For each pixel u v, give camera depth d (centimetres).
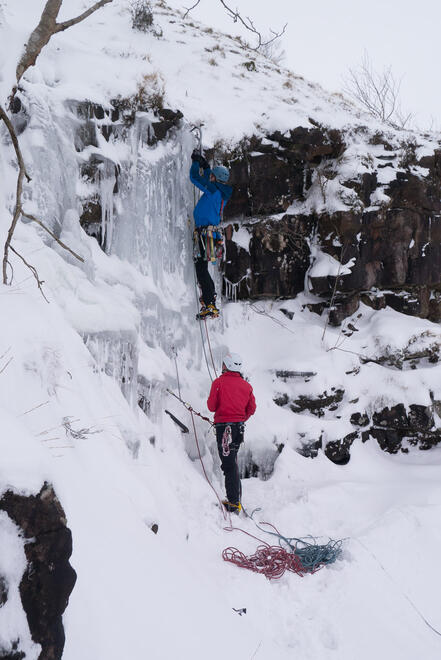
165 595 288
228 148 732
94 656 222
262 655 320
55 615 189
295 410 714
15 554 181
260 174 763
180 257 688
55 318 414
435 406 733
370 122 909
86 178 589
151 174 655
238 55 955
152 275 647
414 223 811
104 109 613
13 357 330
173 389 612
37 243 473
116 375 497
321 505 583
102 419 393
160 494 430
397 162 816
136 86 648
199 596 324
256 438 657
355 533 526
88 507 293
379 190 796
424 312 830
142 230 641
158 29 901
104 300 508
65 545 193
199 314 685
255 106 805
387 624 408
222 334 753
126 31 874
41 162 518
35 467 193
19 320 358
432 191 825
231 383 560
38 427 314
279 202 782
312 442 681
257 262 777
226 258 780
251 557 455
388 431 740
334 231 773
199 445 593
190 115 712
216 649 287
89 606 238
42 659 183
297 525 541
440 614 443
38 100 531
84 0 905
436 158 838
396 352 750
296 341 765
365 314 807
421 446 741
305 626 383
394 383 738
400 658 374
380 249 796
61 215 539
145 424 518
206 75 844
